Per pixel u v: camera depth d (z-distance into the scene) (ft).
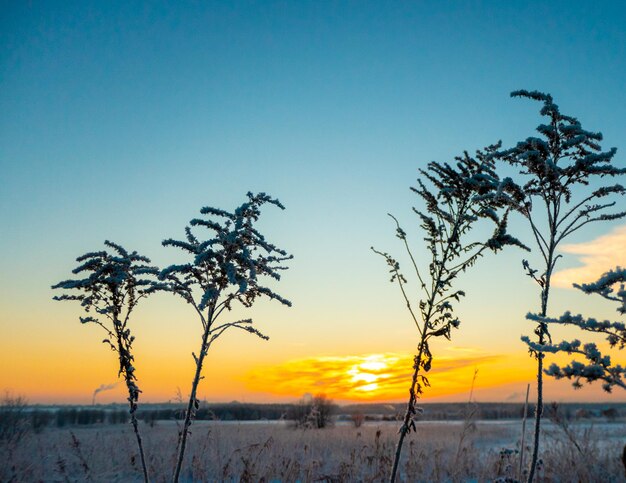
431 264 25.18
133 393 26.53
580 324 12.53
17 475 29.76
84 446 39.17
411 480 31.73
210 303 24.73
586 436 34.30
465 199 25.84
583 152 25.84
